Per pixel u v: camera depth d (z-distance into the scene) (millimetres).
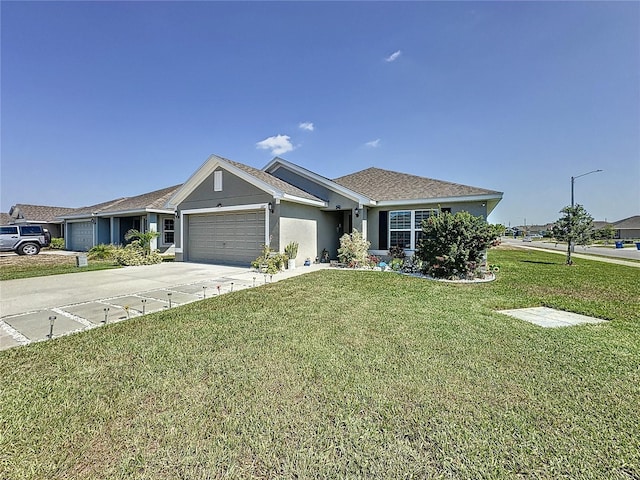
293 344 4461
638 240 60719
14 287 9055
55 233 33312
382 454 2242
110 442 2363
